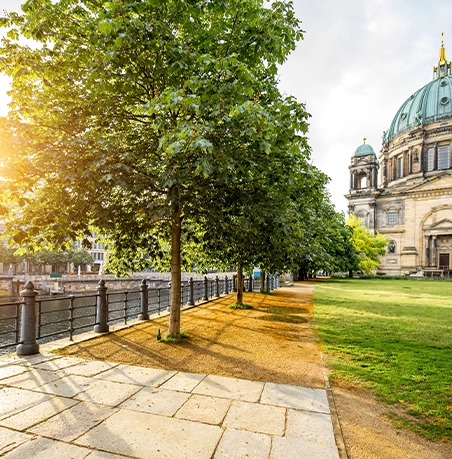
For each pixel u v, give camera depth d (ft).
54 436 11.98
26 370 19.04
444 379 18.47
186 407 14.47
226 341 26.91
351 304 54.29
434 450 11.62
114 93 21.54
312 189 25.36
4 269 219.41
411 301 59.41
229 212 23.34
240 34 20.85
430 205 225.76
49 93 21.21
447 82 249.34
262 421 13.32
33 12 17.98
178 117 22.50
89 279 156.04
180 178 19.08
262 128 16.33
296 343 26.66
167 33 18.40
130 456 10.84
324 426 13.00
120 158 19.63
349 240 159.84
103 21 14.65
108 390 16.26
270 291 78.02
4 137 18.24
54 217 21.52
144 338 27.48
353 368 20.25
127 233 26.68
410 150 248.52
